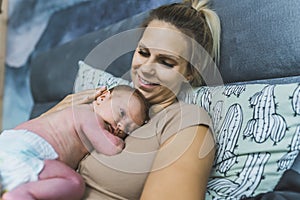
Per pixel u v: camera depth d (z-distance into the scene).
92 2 2.03
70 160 0.99
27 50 2.46
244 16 1.20
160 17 1.08
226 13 1.24
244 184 0.96
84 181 0.96
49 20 2.34
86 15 2.07
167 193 0.85
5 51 2.63
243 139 1.01
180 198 0.84
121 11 1.83
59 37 2.25
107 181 0.94
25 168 0.87
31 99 2.35
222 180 0.99
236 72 1.22
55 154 0.95
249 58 1.18
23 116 2.42
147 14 1.48
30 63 2.40
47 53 2.15
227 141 1.03
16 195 0.82
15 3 2.61
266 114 1.00
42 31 2.38
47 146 0.94
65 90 1.93
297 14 1.08
